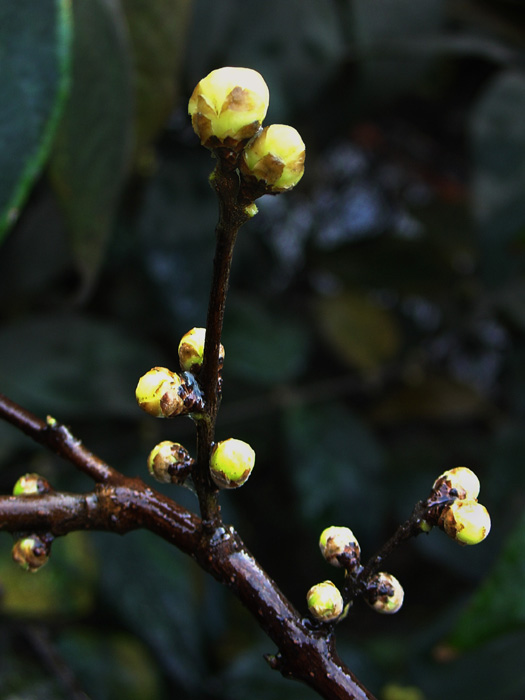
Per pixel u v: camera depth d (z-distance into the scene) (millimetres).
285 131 170
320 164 718
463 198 696
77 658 430
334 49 539
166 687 476
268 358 550
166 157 536
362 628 598
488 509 546
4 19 261
